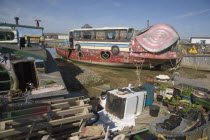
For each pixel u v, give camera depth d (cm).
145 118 828
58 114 605
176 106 909
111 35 2472
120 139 557
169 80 1905
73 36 2920
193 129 676
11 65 862
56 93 826
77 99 799
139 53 2312
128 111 818
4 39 1221
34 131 585
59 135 615
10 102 716
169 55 2188
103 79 1819
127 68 2594
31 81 1184
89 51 2742
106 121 791
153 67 2512
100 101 1037
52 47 4384
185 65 2817
